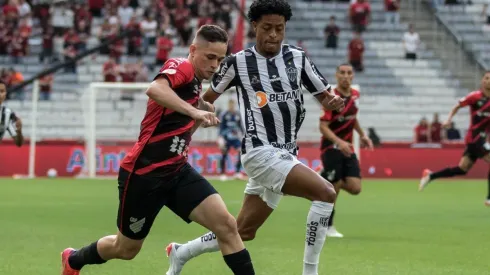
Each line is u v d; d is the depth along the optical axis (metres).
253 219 23.02
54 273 25.05
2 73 87.19
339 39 102.12
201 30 19.06
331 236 35.84
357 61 97.00
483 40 104.50
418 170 84.94
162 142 18.91
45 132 87.25
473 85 98.88
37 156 81.06
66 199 54.84
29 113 88.06
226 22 95.19
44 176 81.06
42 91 89.06
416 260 28.48
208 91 22.91
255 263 27.39
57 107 88.94
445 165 85.25
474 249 31.56
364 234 36.75
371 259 28.64
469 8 107.31
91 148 79.88
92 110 79.31
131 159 19.09
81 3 98.75
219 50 18.95
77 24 94.12
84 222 40.53
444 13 106.69
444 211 48.94
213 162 81.44
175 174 19.14
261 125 22.30
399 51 101.50
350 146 36.28
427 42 102.94
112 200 54.19
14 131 39.66
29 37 96.12
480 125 51.00
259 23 22.14
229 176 81.06
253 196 22.83
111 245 20.00
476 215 46.41
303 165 21.75
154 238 33.94
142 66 89.38
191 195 19.11
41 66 93.25
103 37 93.06
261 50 22.56
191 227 38.06
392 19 104.38
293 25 102.81
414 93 97.56
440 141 86.25
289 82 22.36
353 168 36.31
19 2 96.50
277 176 21.72
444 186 73.88
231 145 77.50
